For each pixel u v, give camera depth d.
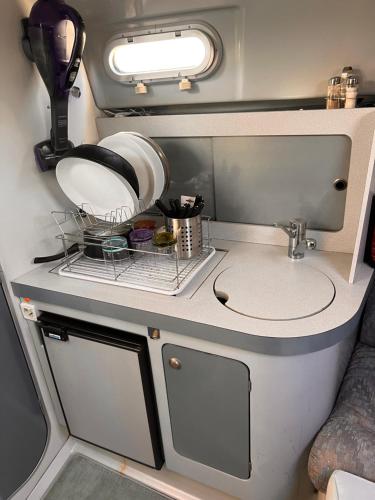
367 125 1.15
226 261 1.33
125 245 1.32
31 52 1.19
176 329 1.05
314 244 1.28
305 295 1.09
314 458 1.03
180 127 1.41
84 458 1.59
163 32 1.24
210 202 1.50
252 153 1.35
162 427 1.31
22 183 1.26
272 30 1.14
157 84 1.37
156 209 1.60
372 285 1.29
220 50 1.23
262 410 1.07
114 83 1.44
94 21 1.30
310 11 1.07
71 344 1.28
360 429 1.04
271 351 0.95
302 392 1.03
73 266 1.33
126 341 1.18
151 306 1.08
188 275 1.21
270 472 1.17
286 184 1.35
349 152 1.22
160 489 1.43
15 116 1.21
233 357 1.03
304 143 1.26
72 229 1.48
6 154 1.20
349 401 1.13
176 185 1.53
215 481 1.30
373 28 1.05
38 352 1.41
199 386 1.14
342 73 1.14
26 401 1.38
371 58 1.10
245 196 1.43
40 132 1.30
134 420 1.32
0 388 1.26
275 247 1.42
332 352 1.03
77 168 1.23
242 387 1.06
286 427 1.08
